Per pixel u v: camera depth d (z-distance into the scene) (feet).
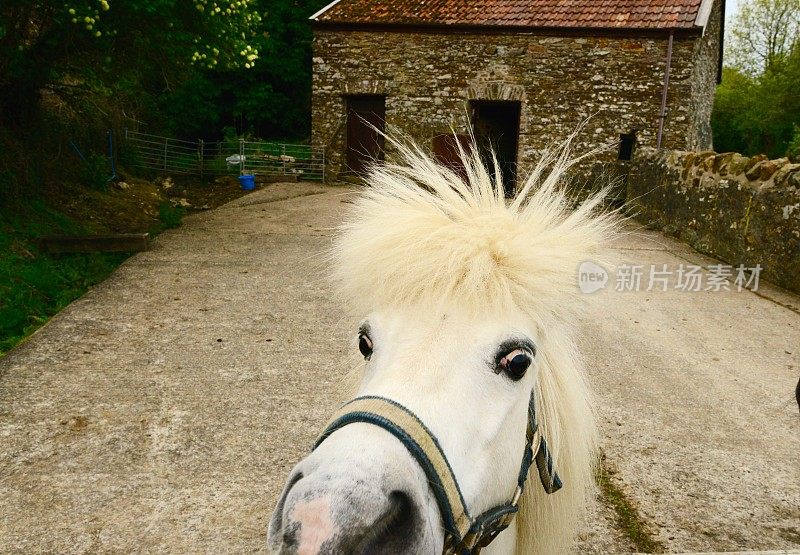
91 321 15.99
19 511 8.39
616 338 16.28
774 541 8.18
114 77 28.37
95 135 34.17
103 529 8.09
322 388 12.63
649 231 32.14
